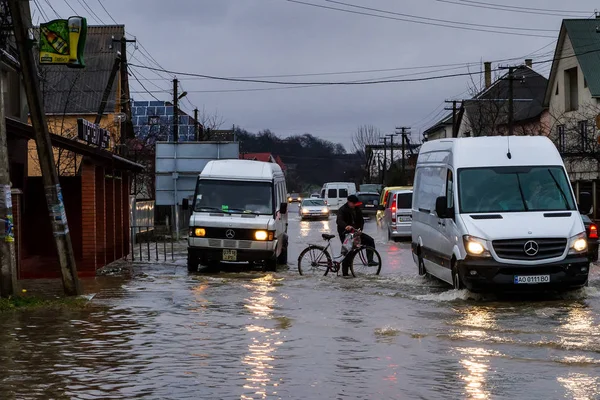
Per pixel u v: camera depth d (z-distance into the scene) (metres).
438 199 17.11
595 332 12.41
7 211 15.58
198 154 37.41
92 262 21.92
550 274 15.86
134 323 13.31
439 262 18.25
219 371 9.61
